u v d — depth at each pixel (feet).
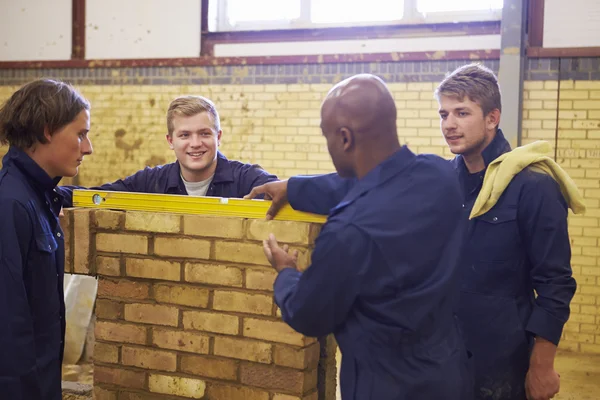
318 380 7.13
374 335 4.99
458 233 5.24
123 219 7.09
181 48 20.17
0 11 21.71
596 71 16.88
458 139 6.86
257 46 19.58
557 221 6.40
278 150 19.36
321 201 6.06
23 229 5.69
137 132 20.47
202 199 6.80
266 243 5.70
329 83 18.84
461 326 6.85
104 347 7.32
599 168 16.98
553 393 6.39
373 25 18.60
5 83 21.70
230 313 6.75
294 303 4.98
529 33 17.42
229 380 6.81
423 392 4.98
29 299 5.88
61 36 21.21
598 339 17.25
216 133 8.99
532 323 6.41
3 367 5.44
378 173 5.05
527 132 17.42
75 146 6.10
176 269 6.92
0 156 21.91
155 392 7.12
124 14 20.61
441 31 18.07
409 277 4.95
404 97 18.21
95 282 15.65
